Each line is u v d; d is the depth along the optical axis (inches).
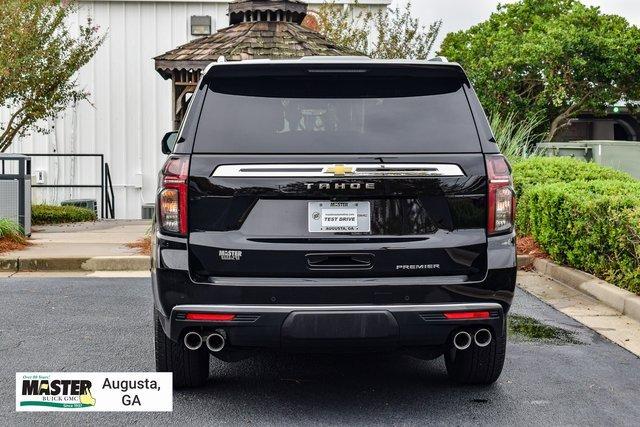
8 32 608.4
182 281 180.2
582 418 191.9
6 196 468.1
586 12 765.3
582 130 882.8
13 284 363.6
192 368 204.7
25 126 721.6
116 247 442.0
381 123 185.3
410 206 181.8
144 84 796.0
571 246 368.2
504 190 184.5
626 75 705.6
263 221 180.5
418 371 231.3
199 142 183.8
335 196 180.2
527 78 731.4
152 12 791.1
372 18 772.6
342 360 243.0
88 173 795.4
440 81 191.0
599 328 282.4
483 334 187.5
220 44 573.6
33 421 188.5
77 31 784.3
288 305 177.6
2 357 241.1
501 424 187.3
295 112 185.8
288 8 593.3
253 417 191.0
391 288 178.5
